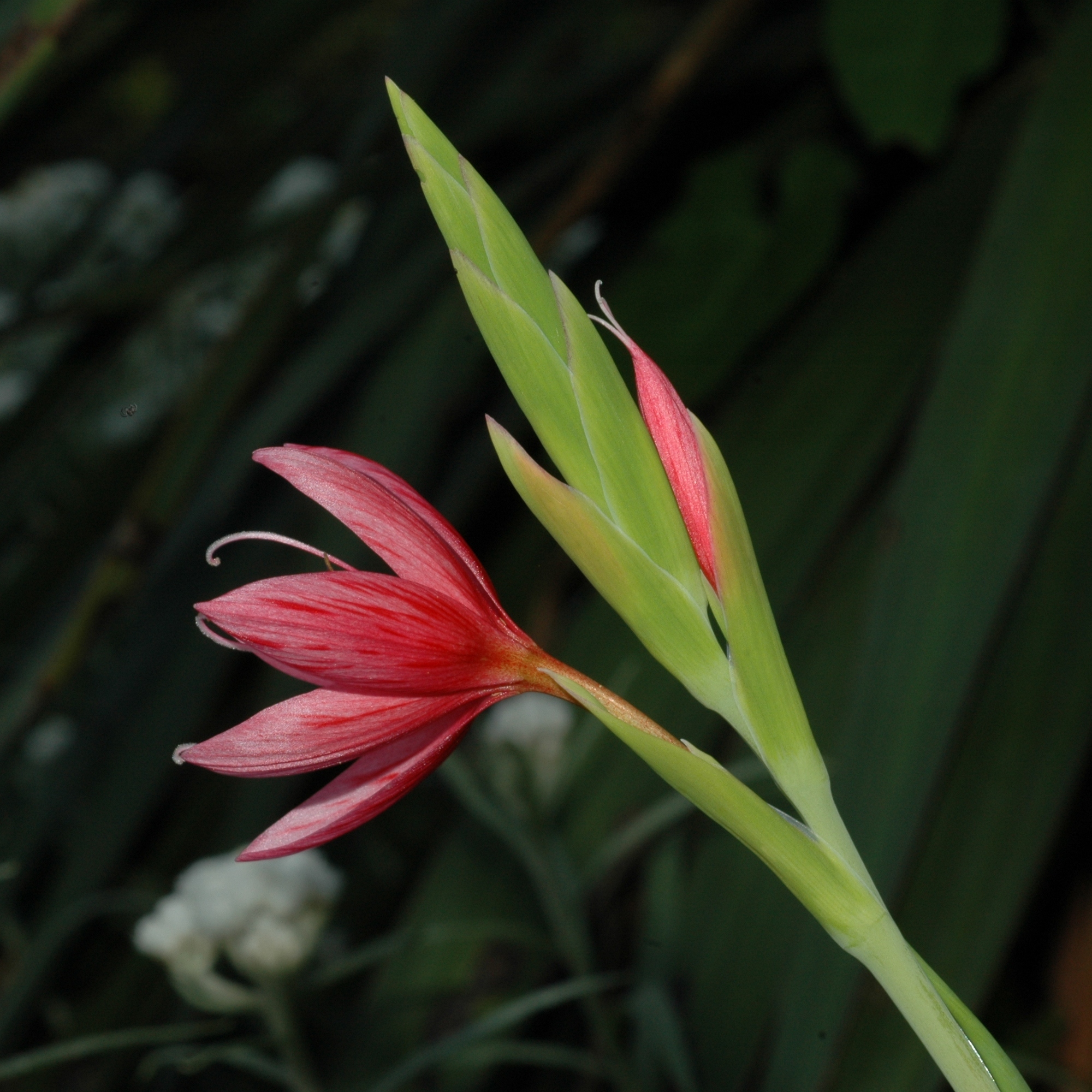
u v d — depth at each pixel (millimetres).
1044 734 484
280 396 722
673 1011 545
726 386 763
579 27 950
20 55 528
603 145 765
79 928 729
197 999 556
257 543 777
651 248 729
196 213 863
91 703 767
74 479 1055
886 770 439
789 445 673
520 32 855
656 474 315
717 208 722
